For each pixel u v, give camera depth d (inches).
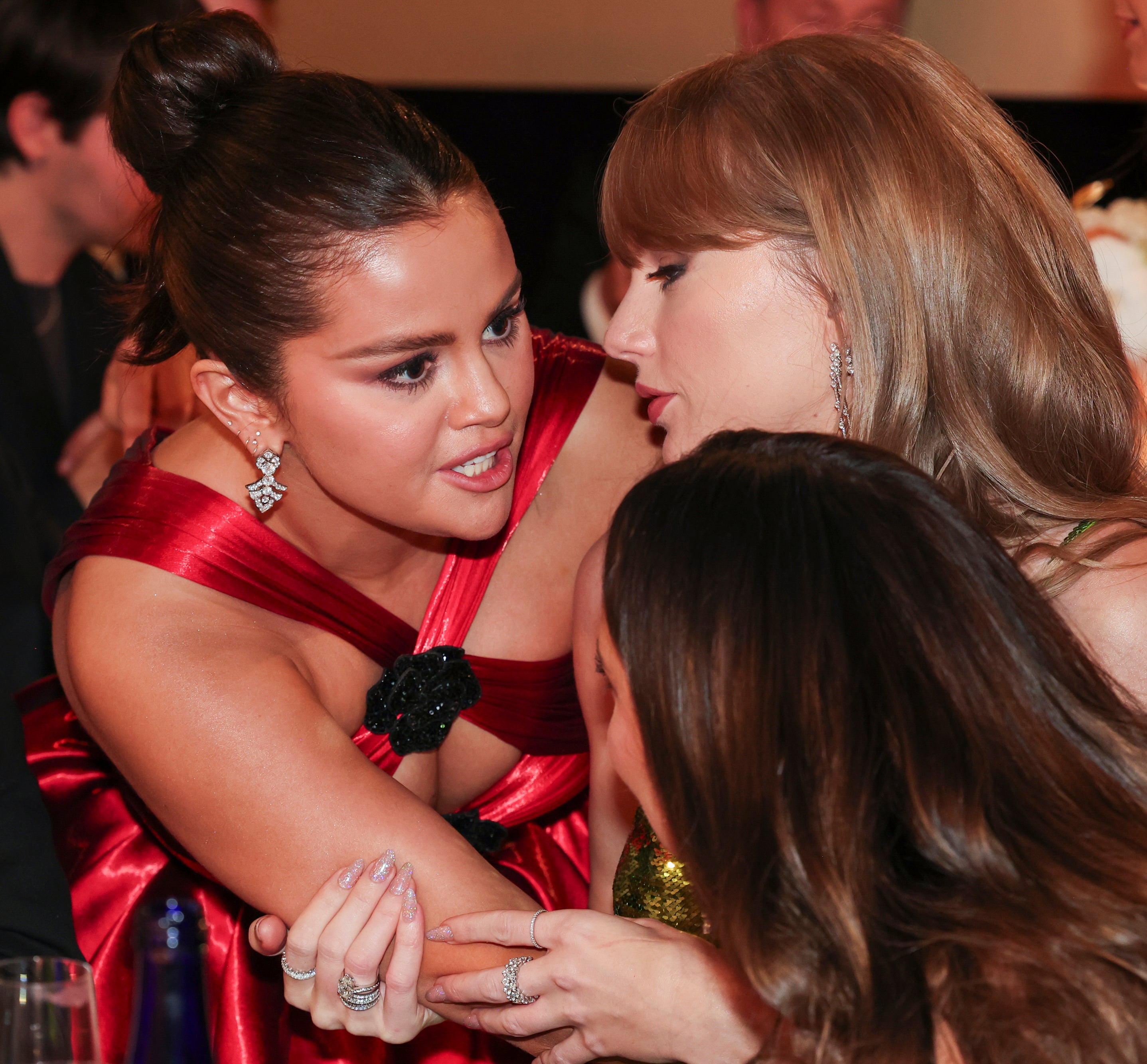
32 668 99.8
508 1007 52.5
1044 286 56.6
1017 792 38.5
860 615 38.9
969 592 39.3
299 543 59.9
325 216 48.8
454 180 50.7
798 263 56.2
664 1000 48.2
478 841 67.3
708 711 39.3
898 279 54.8
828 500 40.2
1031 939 36.4
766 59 58.1
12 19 101.7
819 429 58.9
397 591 63.3
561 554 66.8
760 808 38.9
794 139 55.2
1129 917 37.0
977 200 55.7
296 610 59.7
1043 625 40.4
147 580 57.7
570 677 67.9
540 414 65.9
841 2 135.1
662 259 58.9
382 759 62.9
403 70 157.6
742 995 47.7
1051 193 58.2
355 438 51.7
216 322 52.1
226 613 58.0
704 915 44.3
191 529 58.2
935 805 37.7
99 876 66.5
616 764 46.5
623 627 40.9
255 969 63.6
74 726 72.5
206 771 54.3
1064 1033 35.6
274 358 51.4
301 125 49.9
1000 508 56.4
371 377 50.7
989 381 55.9
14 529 108.3
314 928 52.8
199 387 54.6
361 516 58.4
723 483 41.4
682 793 40.3
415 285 49.2
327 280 49.1
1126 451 58.8
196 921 42.8
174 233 52.8
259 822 54.3
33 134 108.1
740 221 55.7
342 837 54.2
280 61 53.8
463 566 64.0
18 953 62.7
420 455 52.1
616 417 68.4
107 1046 62.3
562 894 68.7
